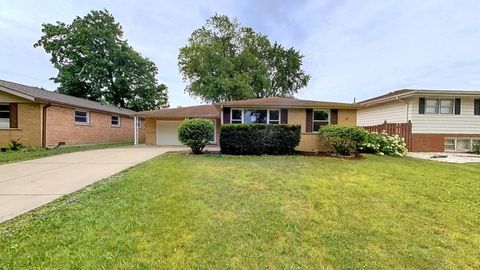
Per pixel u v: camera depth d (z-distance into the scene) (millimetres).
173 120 18609
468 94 13742
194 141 11586
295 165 8312
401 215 4098
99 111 18172
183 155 11180
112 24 29891
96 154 11406
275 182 5891
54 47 28141
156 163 8484
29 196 4656
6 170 7254
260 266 2654
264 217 3861
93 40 28656
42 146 13492
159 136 18562
